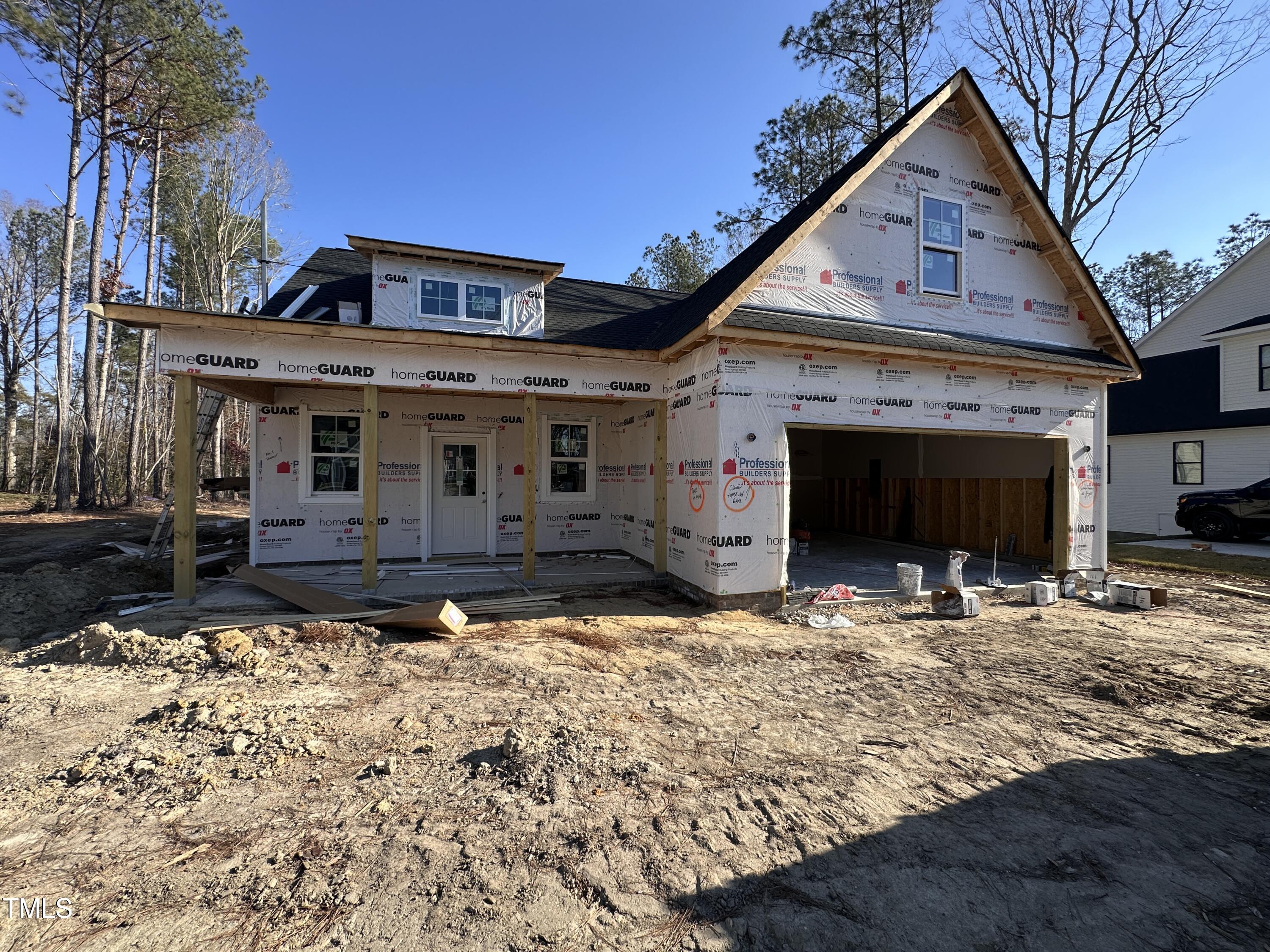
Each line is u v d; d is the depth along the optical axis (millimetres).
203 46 19312
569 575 9023
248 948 2043
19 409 36938
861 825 2904
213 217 26391
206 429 11180
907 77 18031
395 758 3385
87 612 6445
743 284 7141
